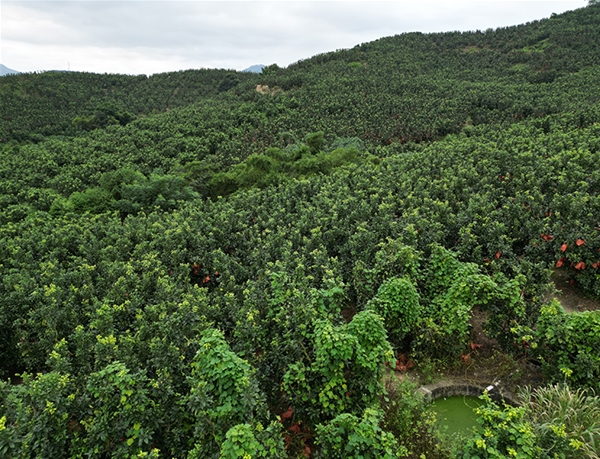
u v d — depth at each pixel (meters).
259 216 13.45
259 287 8.12
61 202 20.12
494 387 6.68
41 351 7.61
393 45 71.31
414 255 8.32
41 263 10.75
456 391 6.80
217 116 45.06
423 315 7.57
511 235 10.12
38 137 45.31
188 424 5.41
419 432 5.72
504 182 13.94
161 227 12.78
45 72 70.75
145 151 35.81
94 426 4.86
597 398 5.45
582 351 5.92
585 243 8.58
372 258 9.37
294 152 25.69
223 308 7.82
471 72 54.94
